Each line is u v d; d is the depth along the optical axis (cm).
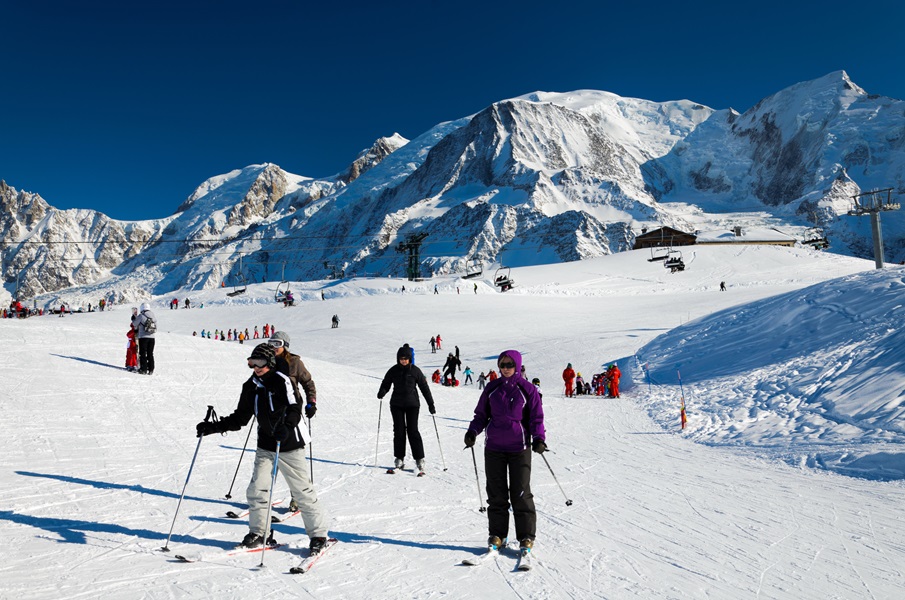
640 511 682
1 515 527
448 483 792
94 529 511
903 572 488
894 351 1443
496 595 414
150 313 1495
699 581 459
